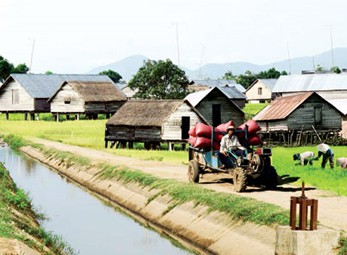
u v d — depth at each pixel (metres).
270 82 157.88
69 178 43.75
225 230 22.05
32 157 58.09
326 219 20.08
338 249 16.03
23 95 105.81
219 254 21.03
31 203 32.56
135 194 31.94
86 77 114.62
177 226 25.16
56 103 101.12
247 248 19.83
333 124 67.25
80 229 26.56
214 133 28.89
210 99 71.88
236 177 26.61
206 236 22.70
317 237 16.06
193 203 25.80
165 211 27.16
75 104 99.25
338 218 20.25
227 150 27.48
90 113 98.88
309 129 66.19
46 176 44.69
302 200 16.27
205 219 23.86
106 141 60.22
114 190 34.81
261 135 66.38
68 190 38.00
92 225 27.39
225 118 72.69
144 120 58.12
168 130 56.81
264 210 21.39
